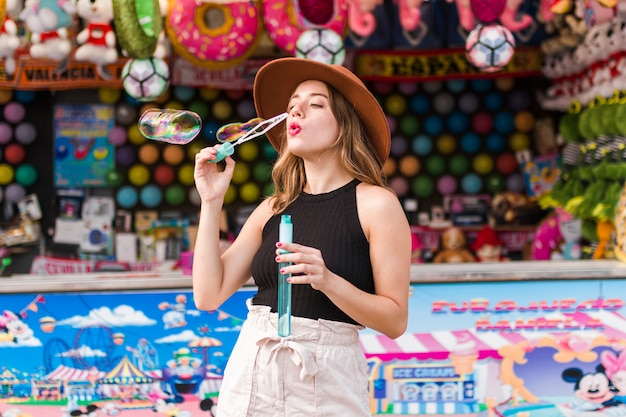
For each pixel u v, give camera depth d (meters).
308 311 1.89
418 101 5.04
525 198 5.00
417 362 3.24
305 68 2.04
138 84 3.48
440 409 3.24
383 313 1.83
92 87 4.95
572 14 3.86
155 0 3.42
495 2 3.47
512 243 5.03
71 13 3.38
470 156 5.23
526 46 4.73
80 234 5.07
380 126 2.08
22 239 4.97
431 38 4.38
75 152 5.09
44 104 5.15
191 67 4.79
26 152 5.16
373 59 4.86
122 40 3.41
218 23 3.72
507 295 3.28
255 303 1.99
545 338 3.28
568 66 4.37
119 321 3.23
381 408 3.24
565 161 4.53
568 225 4.34
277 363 1.86
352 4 3.57
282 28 3.59
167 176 5.03
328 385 1.85
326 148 2.01
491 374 3.27
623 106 3.74
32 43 3.59
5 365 3.21
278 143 2.31
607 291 3.30
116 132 5.01
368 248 1.94
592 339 3.29
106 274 3.40
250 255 2.11
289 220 1.79
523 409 3.27
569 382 3.28
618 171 3.75
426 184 5.07
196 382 3.24
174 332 3.23
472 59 3.46
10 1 3.35
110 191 5.14
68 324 3.22
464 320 3.27
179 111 2.03
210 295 2.01
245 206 5.12
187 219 5.05
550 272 3.27
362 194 1.97
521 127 5.02
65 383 3.22
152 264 4.82
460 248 4.96
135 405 3.23
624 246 3.56
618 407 3.29
